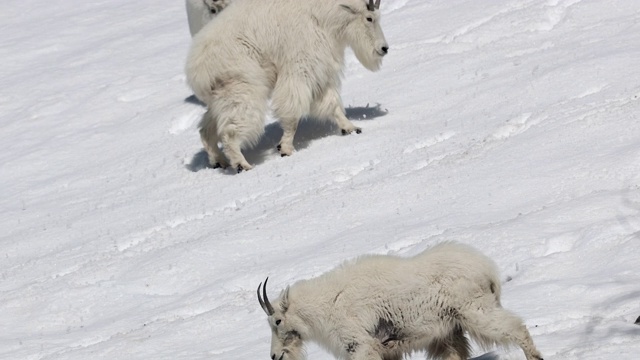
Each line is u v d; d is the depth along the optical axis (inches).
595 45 2365.9
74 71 3459.6
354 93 2544.3
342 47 2181.3
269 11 2135.8
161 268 1729.8
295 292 1005.8
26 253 2063.2
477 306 944.3
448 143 2011.6
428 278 958.4
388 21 3196.4
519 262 1327.5
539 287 1196.5
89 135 2819.9
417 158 1967.3
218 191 2106.3
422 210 1675.7
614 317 1066.7
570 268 1266.0
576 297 1147.3
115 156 2628.0
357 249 1545.3
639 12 2625.5
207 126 2222.0
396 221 1657.2
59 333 1604.3
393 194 1784.0
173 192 2191.2
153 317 1542.8
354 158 2081.7
